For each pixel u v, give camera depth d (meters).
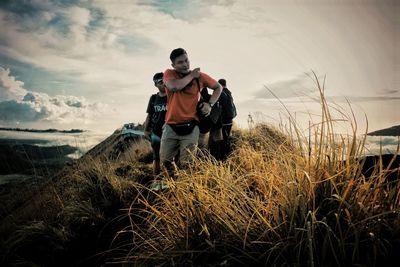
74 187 5.12
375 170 2.27
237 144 6.42
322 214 2.19
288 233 2.04
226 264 2.04
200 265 2.18
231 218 2.45
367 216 2.02
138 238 2.99
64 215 4.07
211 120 5.02
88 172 5.48
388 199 2.13
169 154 4.39
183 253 2.29
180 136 4.22
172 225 2.59
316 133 2.50
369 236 1.96
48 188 5.11
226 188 2.60
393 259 1.86
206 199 2.60
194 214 2.51
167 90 4.28
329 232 1.93
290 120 2.65
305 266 1.90
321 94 2.42
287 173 2.61
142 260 2.47
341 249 1.88
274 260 2.00
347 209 2.10
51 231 3.69
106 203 4.27
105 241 3.29
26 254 3.39
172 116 4.19
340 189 2.27
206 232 2.35
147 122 5.71
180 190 2.74
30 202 4.79
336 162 2.36
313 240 1.93
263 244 2.15
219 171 3.22
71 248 3.37
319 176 2.34
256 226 2.28
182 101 4.14
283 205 2.26
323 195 2.27
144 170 5.91
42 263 3.20
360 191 2.17
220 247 2.27
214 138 5.78
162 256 2.35
